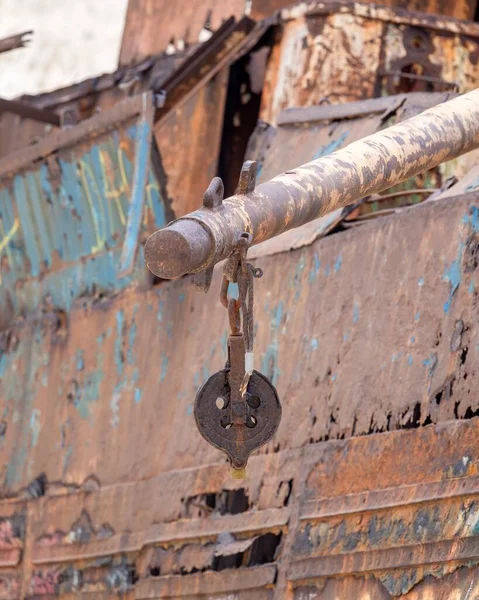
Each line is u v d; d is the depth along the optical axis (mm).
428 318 8562
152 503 10945
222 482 10070
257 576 9359
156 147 11742
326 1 11734
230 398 6699
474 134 7625
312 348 9539
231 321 6504
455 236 8523
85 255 12805
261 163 11594
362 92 11656
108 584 11445
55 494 12492
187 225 6105
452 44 11922
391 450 8523
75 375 12617
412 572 8117
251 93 12445
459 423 8070
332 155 7066
